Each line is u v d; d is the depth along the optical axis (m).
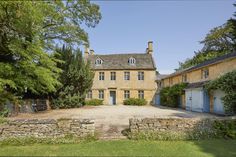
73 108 26.52
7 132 10.09
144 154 7.78
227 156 7.82
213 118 11.21
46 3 12.51
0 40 12.06
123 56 41.25
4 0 9.87
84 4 19.38
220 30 41.31
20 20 11.16
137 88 38.38
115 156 7.41
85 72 26.31
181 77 32.25
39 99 23.23
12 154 7.51
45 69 13.88
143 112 22.25
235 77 17.39
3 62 13.00
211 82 20.20
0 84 12.35
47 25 15.91
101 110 24.41
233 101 16.78
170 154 7.89
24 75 13.86
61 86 24.20
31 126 10.27
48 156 7.25
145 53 41.56
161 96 36.66
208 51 45.38
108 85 38.97
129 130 11.41
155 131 10.87
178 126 11.01
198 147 9.02
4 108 16.42
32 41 12.59
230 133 10.79
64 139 9.95
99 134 11.26
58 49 23.83
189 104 26.36
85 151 8.04
